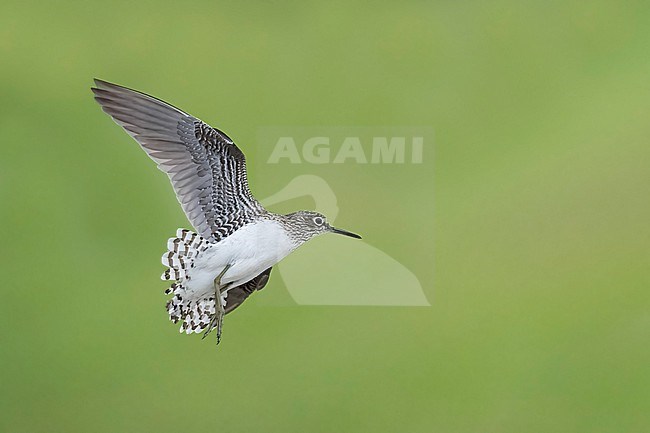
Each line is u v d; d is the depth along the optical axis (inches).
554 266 467.2
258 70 471.5
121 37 472.7
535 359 465.4
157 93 471.2
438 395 464.8
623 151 469.7
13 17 472.4
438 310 465.7
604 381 464.8
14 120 470.0
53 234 468.1
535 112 471.5
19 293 466.6
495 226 467.5
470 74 471.8
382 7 473.4
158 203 468.8
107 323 466.3
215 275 440.8
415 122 470.3
